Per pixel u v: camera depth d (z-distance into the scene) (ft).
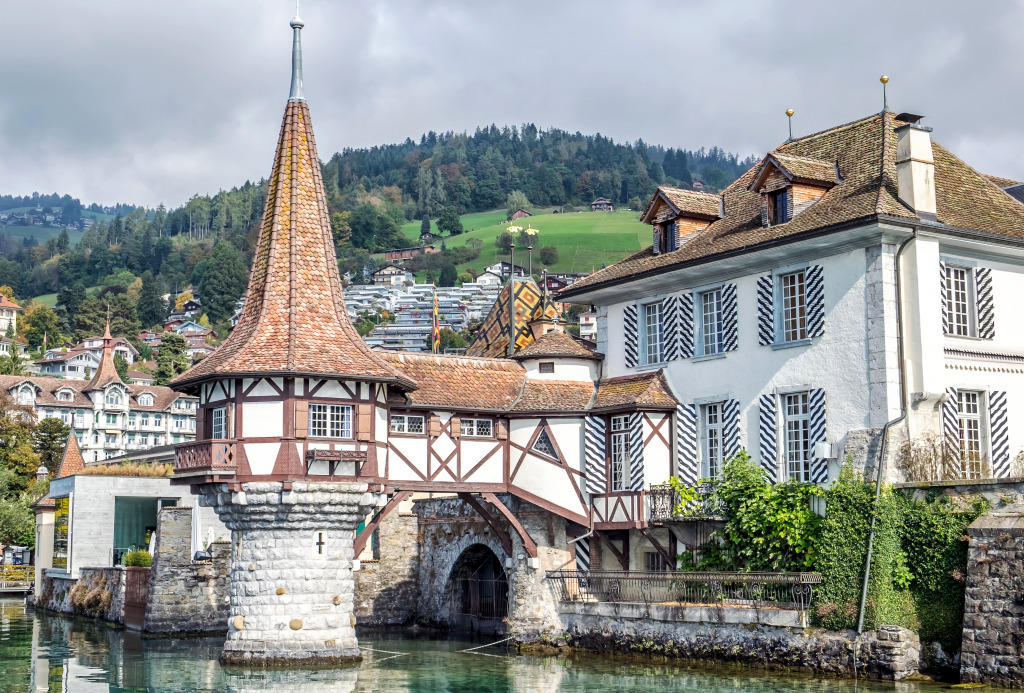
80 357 515.91
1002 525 73.51
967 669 73.72
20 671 91.86
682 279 102.27
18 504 210.79
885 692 71.31
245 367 89.66
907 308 85.56
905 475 82.94
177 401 418.51
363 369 92.68
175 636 120.47
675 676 82.53
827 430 88.12
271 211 100.58
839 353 87.97
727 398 97.66
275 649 89.35
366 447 92.58
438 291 611.06
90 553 148.25
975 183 98.12
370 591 128.26
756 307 95.55
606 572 98.53
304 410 90.33
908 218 84.58
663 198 106.22
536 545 104.47
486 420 105.70
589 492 104.47
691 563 97.30
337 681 83.97
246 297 99.04
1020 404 91.61
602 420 104.83
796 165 93.04
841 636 79.10
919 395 84.17
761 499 89.56
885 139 93.56
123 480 150.20
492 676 86.22
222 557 124.67
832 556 81.92
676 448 101.76
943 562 77.66
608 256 613.52
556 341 110.93
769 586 86.17
